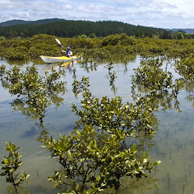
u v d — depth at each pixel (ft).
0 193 10.68
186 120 18.74
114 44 128.57
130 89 31.35
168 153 13.53
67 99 27.32
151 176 11.35
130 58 79.36
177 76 40.06
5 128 18.92
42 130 18.16
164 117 19.74
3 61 80.28
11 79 38.52
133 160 10.61
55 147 10.53
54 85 33.17
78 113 19.15
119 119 15.83
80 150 10.55
